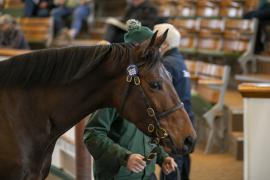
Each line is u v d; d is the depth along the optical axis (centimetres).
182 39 1075
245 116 445
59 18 1313
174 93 292
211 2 1090
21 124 289
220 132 776
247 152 446
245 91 438
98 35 1396
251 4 1045
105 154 320
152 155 318
